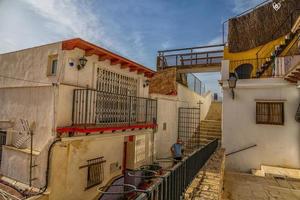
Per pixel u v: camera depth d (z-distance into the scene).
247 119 10.77
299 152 9.78
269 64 11.70
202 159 5.71
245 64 14.38
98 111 8.41
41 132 7.21
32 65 7.95
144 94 11.71
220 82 11.23
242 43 14.90
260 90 10.62
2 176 7.94
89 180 7.77
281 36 12.94
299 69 7.65
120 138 9.60
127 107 10.24
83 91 7.54
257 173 9.57
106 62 8.92
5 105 8.72
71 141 7.09
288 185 7.80
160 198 2.32
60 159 6.74
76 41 6.88
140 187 6.91
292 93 10.02
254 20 14.59
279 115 10.15
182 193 3.38
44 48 7.65
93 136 7.68
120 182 8.22
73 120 7.18
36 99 7.59
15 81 8.47
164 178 2.47
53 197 6.47
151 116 11.59
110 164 8.89
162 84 14.87
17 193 6.79
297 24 9.66
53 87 6.96
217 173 5.04
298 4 12.31
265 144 10.38
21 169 7.37
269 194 6.91
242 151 10.73
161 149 12.44
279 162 10.09
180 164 3.33
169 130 13.35
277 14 13.37
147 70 11.09
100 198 7.67
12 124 8.26
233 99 11.06
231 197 6.64
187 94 16.50
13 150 7.73
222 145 11.05
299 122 9.84
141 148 10.65
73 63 7.32
